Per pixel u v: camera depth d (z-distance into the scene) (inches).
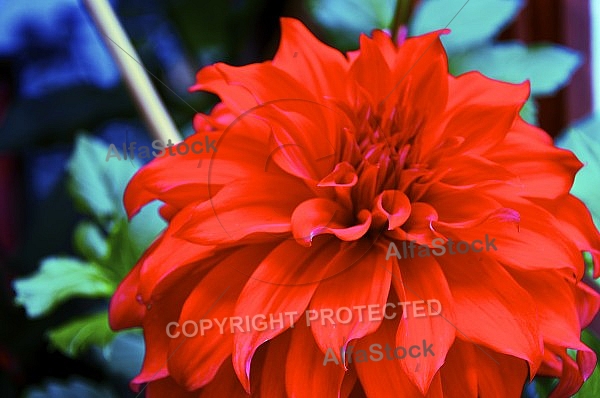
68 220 23.5
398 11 18.2
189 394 15.1
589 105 22.8
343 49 21.1
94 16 16.6
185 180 14.9
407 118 15.3
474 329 14.2
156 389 15.2
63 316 22.3
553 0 22.8
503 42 23.8
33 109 24.5
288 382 14.2
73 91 24.8
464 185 15.1
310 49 16.0
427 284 14.5
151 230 19.4
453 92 16.0
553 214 15.3
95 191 20.3
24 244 23.4
